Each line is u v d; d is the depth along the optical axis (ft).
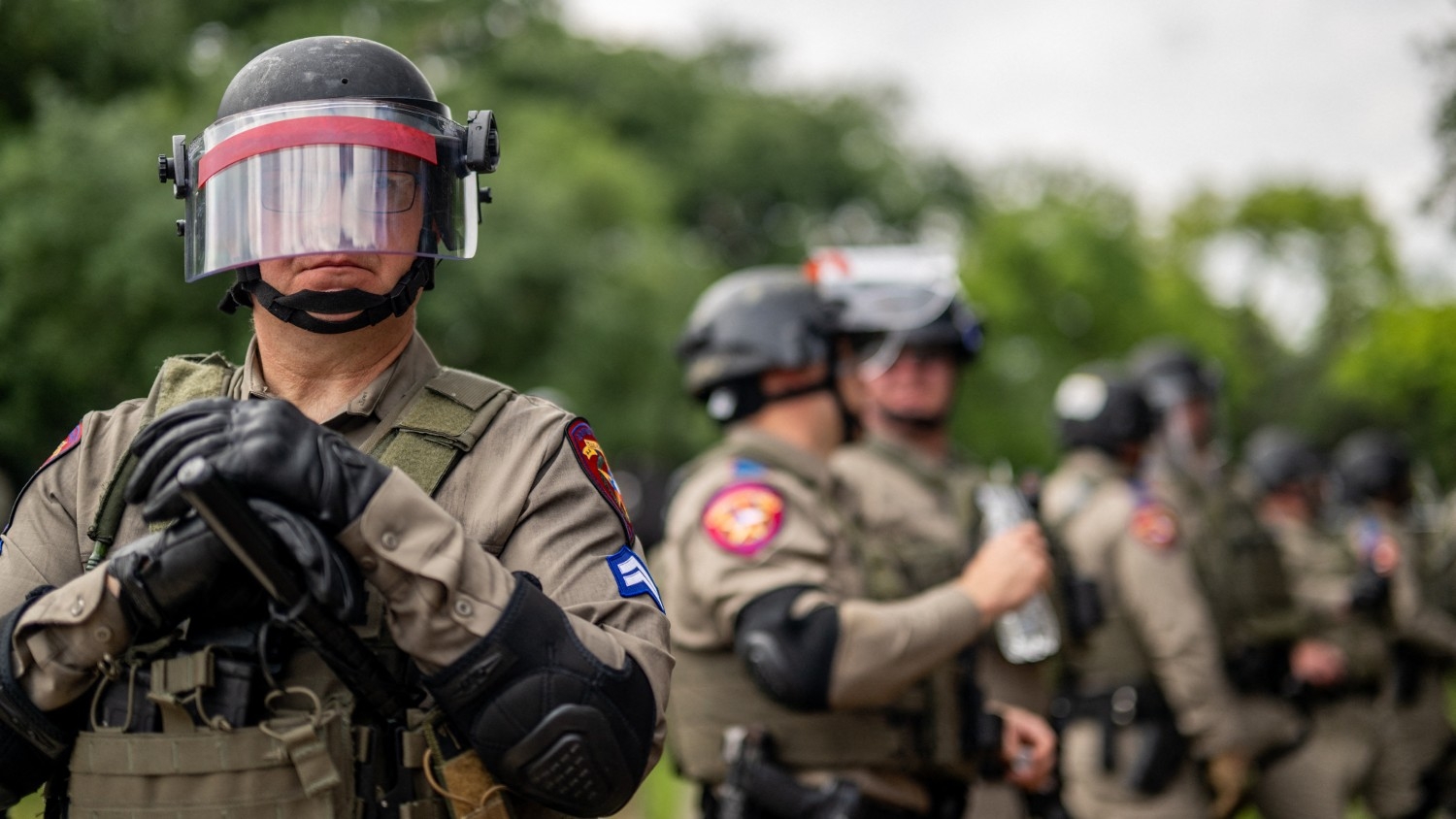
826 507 13.70
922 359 16.30
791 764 13.24
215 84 51.67
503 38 158.30
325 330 7.55
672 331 100.78
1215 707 20.70
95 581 6.86
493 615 6.79
